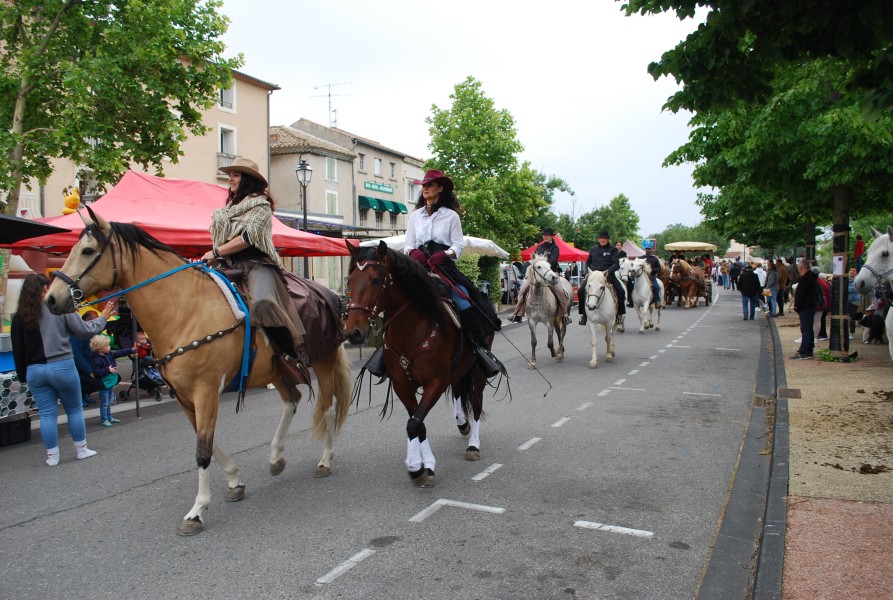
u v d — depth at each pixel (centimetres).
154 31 1307
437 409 852
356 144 4109
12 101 1323
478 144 3212
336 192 3872
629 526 449
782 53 458
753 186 1212
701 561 395
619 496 509
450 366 534
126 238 443
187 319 452
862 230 3350
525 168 3331
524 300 1184
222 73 1441
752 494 507
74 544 431
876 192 1202
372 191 4259
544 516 468
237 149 3108
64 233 856
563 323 1228
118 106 1292
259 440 705
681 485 535
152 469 607
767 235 2748
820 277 1436
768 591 335
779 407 782
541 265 1148
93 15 1332
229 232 491
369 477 564
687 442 669
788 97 957
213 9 1414
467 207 3195
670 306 2930
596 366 1184
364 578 375
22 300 606
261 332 493
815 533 409
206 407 454
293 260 2969
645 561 395
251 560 402
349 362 603
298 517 472
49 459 624
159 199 1006
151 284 450
